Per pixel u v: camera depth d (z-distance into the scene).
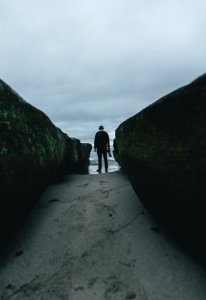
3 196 1.92
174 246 2.11
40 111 3.45
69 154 5.92
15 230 2.36
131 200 3.27
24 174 2.33
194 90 1.80
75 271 1.85
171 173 2.01
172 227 2.17
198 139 1.74
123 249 2.10
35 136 2.88
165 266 1.86
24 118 2.65
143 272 1.80
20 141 2.36
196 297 1.55
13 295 1.63
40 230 2.49
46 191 3.92
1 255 2.07
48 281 1.75
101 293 1.62
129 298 1.57
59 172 5.02
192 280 1.70
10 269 1.89
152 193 2.42
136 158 2.74
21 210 2.38
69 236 2.36
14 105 2.45
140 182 2.71
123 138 3.50
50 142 3.56
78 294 1.62
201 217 1.72
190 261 1.90
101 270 1.85
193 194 1.77
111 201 3.29
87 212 2.92
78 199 3.43
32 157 2.60
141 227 2.47
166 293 1.60
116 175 5.64
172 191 2.02
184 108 1.89
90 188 4.15
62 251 2.11
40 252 2.11
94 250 2.11
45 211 3.00
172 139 2.03
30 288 1.69
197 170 1.73
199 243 1.83
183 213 1.93
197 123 1.76
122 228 2.47
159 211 2.36
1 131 2.04
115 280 1.74
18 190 2.20
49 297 1.60
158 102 2.24
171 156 2.02
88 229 2.48
